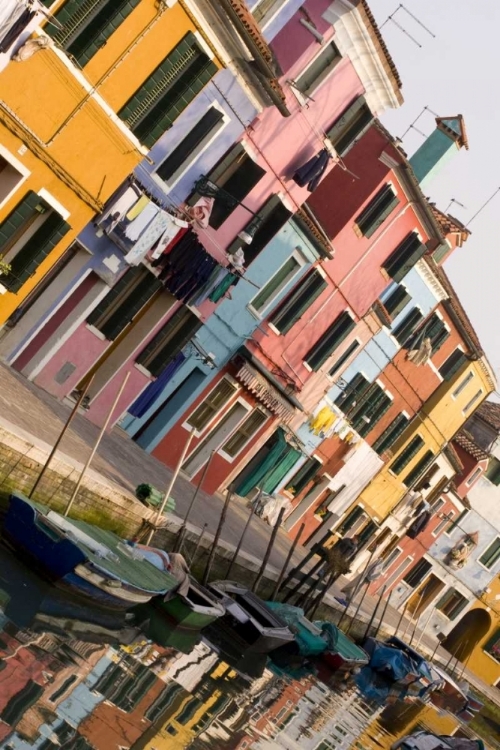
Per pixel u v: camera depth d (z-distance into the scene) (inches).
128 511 1026.7
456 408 2470.5
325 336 1755.7
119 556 939.3
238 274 1337.4
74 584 855.7
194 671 990.4
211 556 1170.6
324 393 1879.9
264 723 971.9
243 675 1117.1
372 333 1916.8
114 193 1072.2
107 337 1197.7
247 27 1073.5
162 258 1215.6
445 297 2138.3
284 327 1636.3
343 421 2033.7
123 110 1014.4
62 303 1120.2
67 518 901.2
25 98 927.0
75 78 954.7
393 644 1947.6
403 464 2391.7
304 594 1530.5
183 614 1013.8
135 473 1203.9
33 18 852.0
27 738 600.1
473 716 2223.2
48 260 1019.9
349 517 2331.4
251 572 1363.2
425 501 2571.4
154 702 807.7
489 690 2664.9
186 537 1151.6
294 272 1536.7
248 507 1814.7
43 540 840.3
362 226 1688.0
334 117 1395.2
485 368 2471.7
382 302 1946.4
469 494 2819.9
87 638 866.8
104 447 1197.7
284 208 1401.3
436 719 1800.0
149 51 1004.6
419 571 2755.9
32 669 712.4
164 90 1041.5
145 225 1112.2
